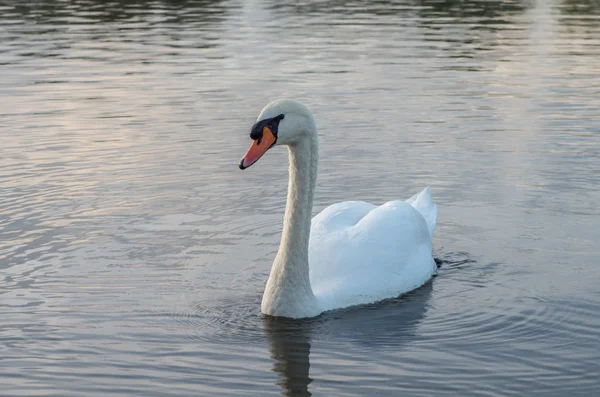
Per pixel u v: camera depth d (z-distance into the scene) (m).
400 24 30.89
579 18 32.56
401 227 11.65
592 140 16.98
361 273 10.98
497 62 24.00
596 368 9.02
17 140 17.16
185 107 19.39
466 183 14.91
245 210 13.83
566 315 10.29
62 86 21.48
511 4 36.75
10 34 28.95
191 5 36.44
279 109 9.99
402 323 10.20
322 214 12.09
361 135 17.39
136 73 22.81
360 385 8.71
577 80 21.75
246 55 25.03
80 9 34.91
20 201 13.97
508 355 9.34
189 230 12.98
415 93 20.53
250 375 8.92
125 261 11.85
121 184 14.81
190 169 15.60
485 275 11.59
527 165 15.68
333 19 32.09
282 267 10.29
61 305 10.53
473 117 18.56
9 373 8.93
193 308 10.54
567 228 13.02
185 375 8.91
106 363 9.16
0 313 10.28
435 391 8.58
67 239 12.54
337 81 21.70
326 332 9.97
